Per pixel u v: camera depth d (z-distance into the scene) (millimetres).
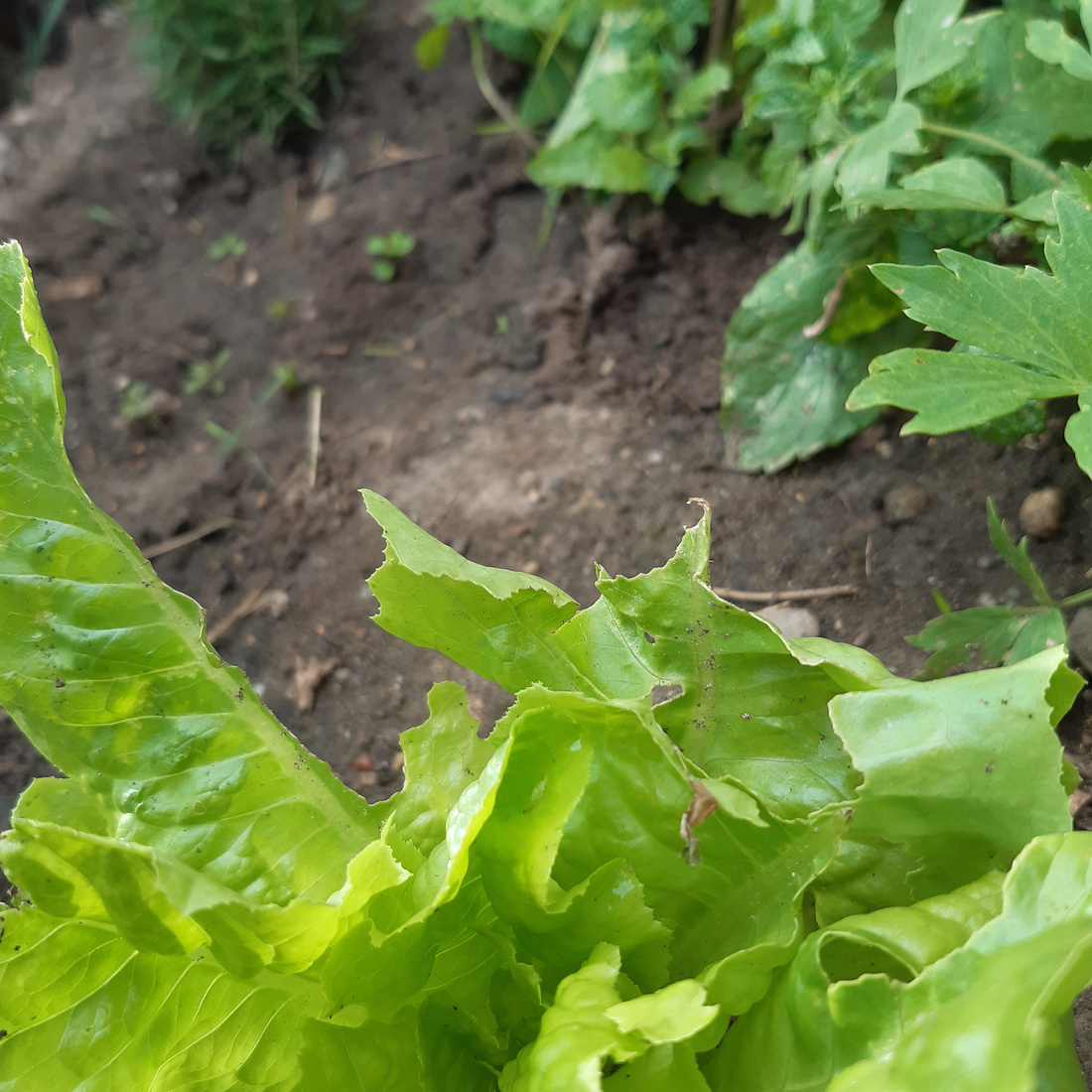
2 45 861
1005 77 446
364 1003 319
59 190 763
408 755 349
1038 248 436
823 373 527
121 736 323
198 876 265
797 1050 296
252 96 730
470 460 600
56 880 284
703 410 578
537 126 682
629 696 345
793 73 477
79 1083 297
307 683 544
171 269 731
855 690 319
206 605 588
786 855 320
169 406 672
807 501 532
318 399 657
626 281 620
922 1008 262
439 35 661
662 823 327
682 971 338
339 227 704
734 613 330
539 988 321
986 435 447
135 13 739
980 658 453
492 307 656
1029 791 289
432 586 338
